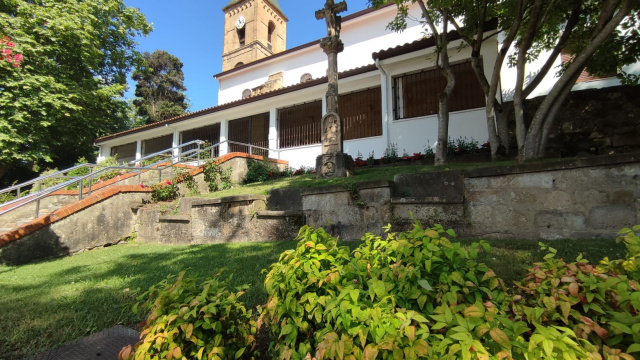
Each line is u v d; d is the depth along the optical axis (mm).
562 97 5715
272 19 31703
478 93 10000
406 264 1639
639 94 6836
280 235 5945
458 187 5156
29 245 5840
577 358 1171
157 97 34219
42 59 12898
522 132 6270
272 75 18984
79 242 6602
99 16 15938
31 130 13211
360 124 12406
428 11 8445
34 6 12648
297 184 7434
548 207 4188
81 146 19781
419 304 1421
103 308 3154
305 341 1647
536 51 8727
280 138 14320
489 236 4484
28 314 3035
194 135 17703
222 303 1720
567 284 1576
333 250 1859
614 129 6914
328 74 8508
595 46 5129
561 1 6738
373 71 11492
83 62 15086
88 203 6816
